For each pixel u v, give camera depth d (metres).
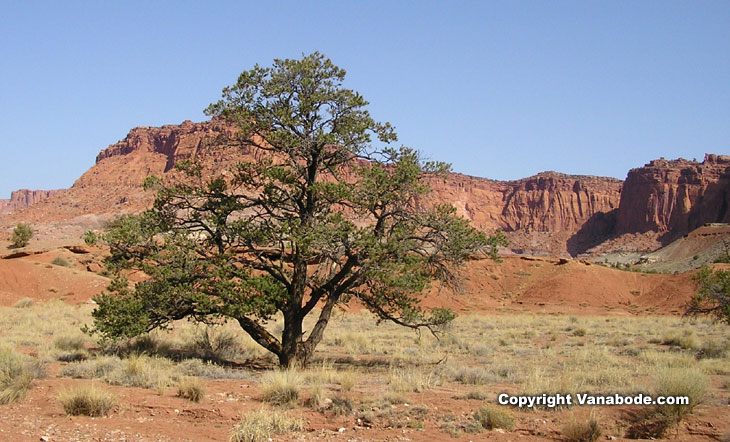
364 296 17.22
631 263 194.25
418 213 16.39
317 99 16.17
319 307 44.56
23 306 40.31
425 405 10.97
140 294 16.12
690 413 10.30
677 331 32.66
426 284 16.88
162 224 16.73
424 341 25.80
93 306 42.62
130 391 11.81
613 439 9.22
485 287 72.44
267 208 16.64
